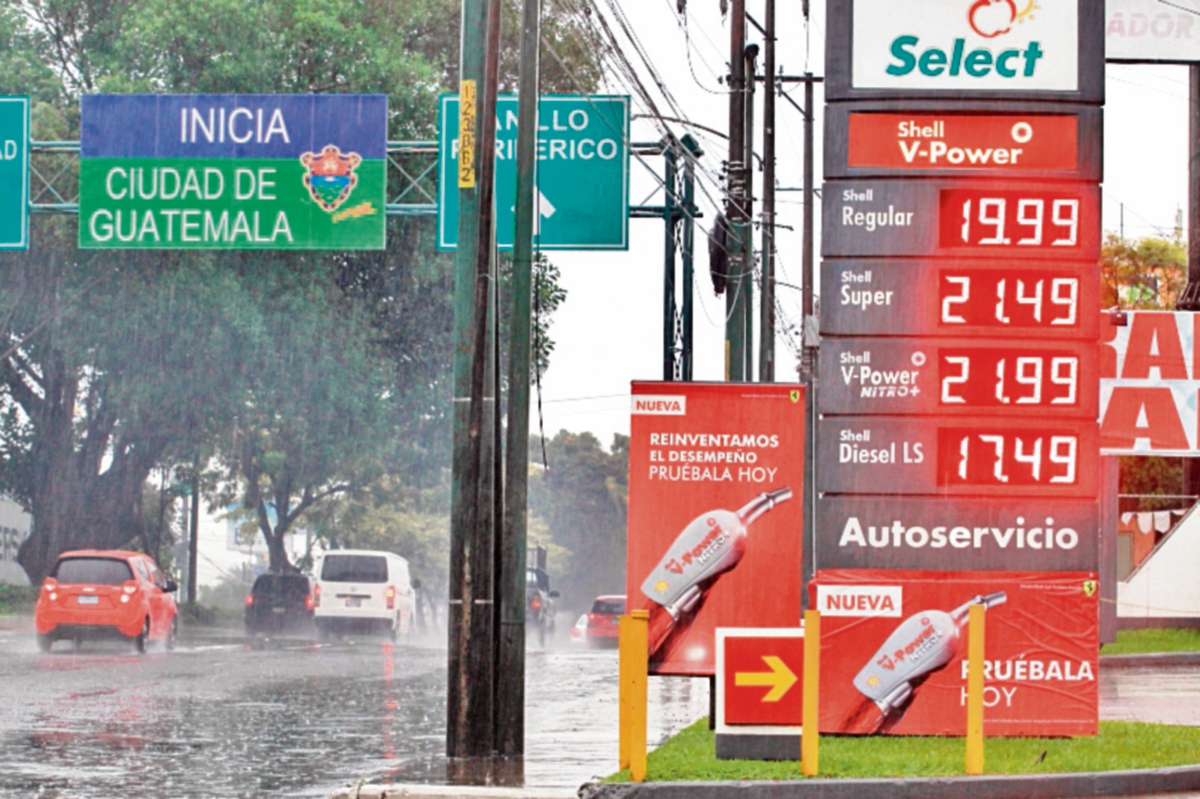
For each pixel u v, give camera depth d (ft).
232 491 391.04
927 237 100.83
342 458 291.38
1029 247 100.89
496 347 101.45
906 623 99.40
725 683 86.63
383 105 177.78
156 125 179.52
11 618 263.90
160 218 178.91
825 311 100.99
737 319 180.04
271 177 178.40
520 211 102.32
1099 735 102.12
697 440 106.01
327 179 177.78
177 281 257.96
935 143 101.40
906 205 100.99
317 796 81.30
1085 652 99.35
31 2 268.82
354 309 280.10
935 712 98.99
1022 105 101.45
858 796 79.15
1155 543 272.10
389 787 80.12
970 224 100.83
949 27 101.71
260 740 105.19
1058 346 100.37
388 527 470.80
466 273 99.76
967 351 100.37
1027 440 100.01
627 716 82.74
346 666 177.78
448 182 173.47
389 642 245.04
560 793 78.79
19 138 182.19
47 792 81.46
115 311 261.03
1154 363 237.45
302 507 349.20
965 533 99.76
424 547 476.13
